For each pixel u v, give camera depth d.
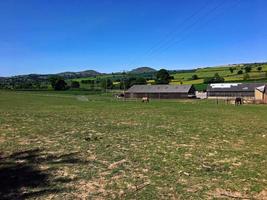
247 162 16.55
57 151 18.77
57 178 13.41
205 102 92.94
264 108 65.81
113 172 14.34
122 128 29.72
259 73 183.00
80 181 13.04
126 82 177.62
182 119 39.62
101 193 11.71
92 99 102.75
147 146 20.56
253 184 12.87
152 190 12.04
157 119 39.22
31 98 100.25
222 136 25.50
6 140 22.55
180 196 11.48
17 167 15.15
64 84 182.00
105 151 18.83
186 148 20.06
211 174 14.22
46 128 29.19
